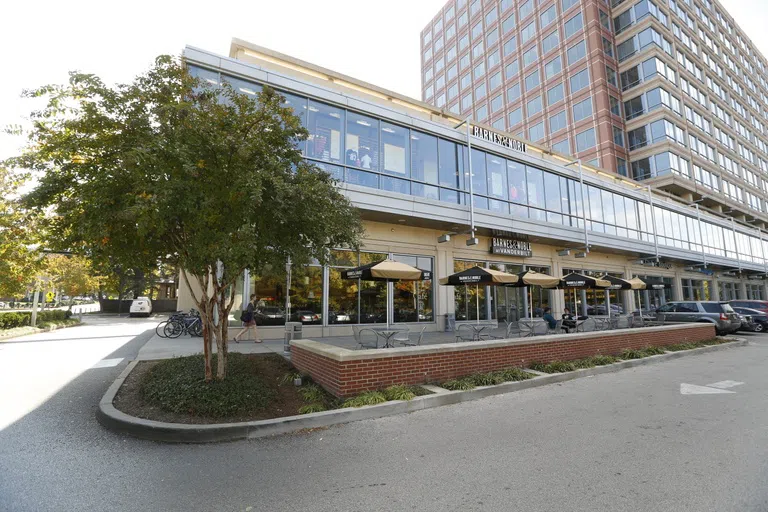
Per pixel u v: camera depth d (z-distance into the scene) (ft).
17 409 20.10
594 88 124.77
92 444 16.08
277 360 30.14
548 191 68.95
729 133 149.59
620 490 12.26
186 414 18.48
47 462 14.34
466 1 186.09
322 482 12.98
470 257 60.90
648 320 61.41
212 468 14.07
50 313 67.26
